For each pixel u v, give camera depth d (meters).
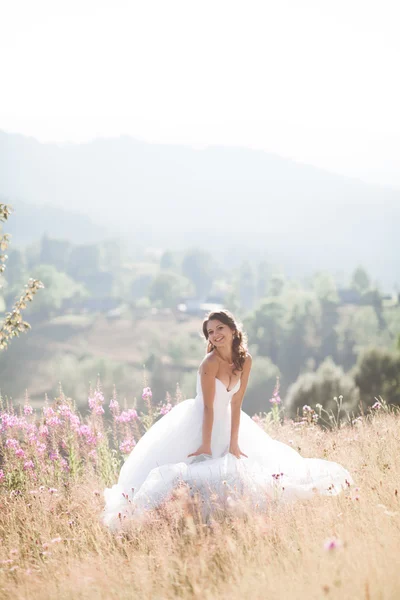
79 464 7.37
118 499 5.87
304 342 114.06
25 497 6.50
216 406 6.03
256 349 113.06
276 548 4.32
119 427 7.91
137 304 179.00
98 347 136.88
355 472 5.90
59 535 5.30
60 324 149.88
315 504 5.07
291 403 36.00
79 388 81.31
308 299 121.31
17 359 105.38
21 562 4.92
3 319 7.21
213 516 4.98
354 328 116.00
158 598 3.79
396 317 121.00
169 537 4.51
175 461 6.01
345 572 3.58
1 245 7.39
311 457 7.01
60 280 176.38
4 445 7.62
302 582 3.60
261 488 5.34
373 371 36.97
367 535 4.12
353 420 8.14
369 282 187.25
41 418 7.88
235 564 4.07
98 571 4.31
